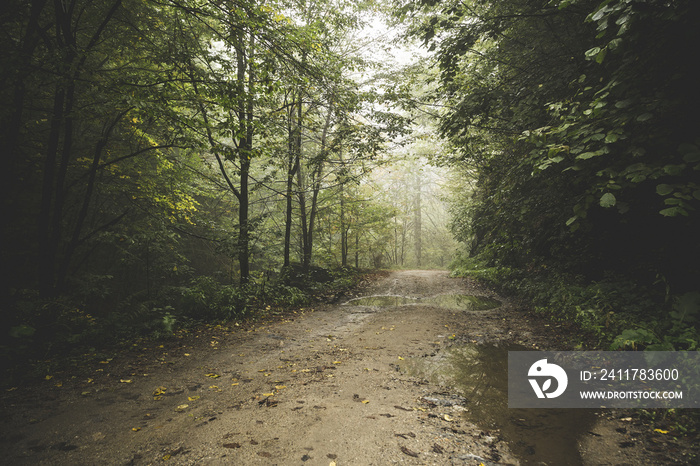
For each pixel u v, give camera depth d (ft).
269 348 18.45
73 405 11.17
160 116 19.97
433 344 18.70
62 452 8.35
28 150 29.71
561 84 20.33
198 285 27.96
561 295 22.93
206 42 31.19
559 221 22.58
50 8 23.25
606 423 9.84
